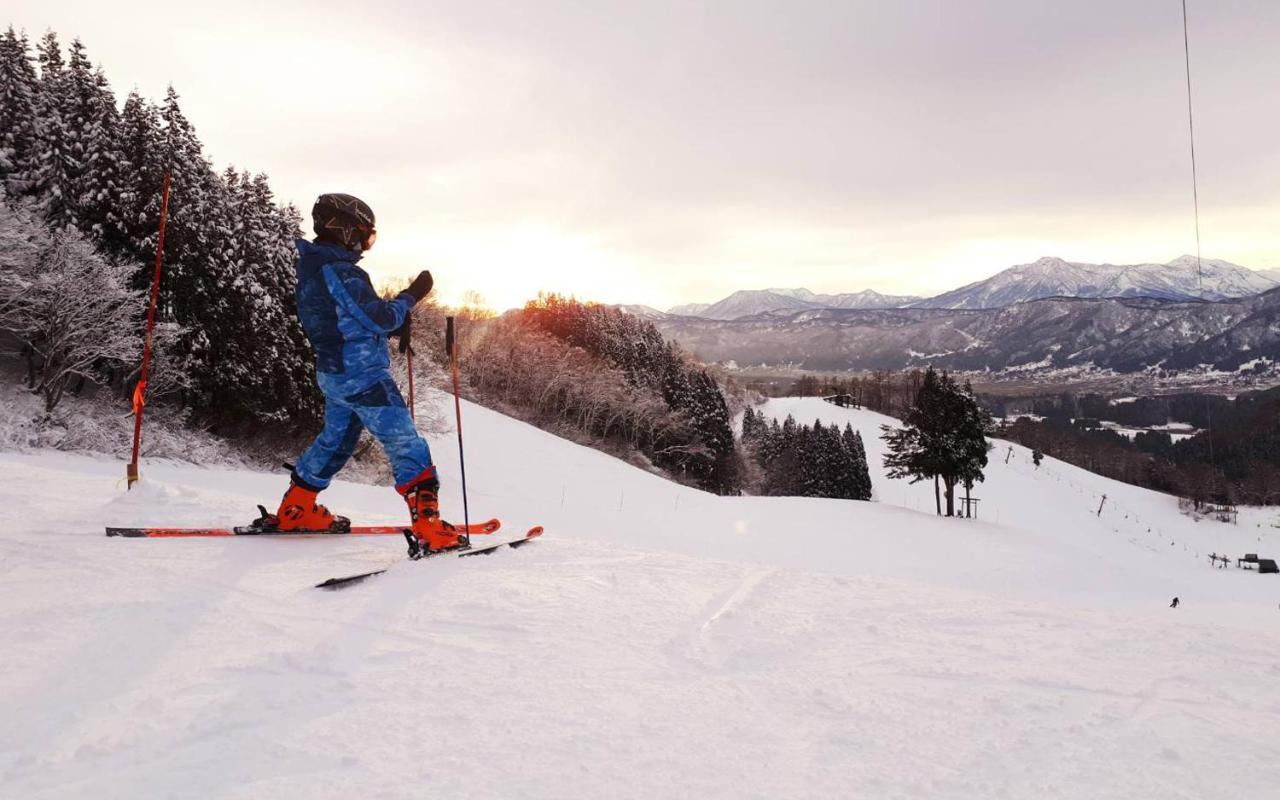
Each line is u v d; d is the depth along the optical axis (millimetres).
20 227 23375
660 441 82375
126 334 24797
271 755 1751
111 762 1707
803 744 1858
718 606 3201
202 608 2898
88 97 26766
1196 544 101562
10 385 24422
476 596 3195
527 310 100875
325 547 4180
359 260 4395
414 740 1843
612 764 1738
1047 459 155125
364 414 4113
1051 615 3072
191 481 17609
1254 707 2055
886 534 31984
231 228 30609
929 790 1620
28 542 3861
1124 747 1807
